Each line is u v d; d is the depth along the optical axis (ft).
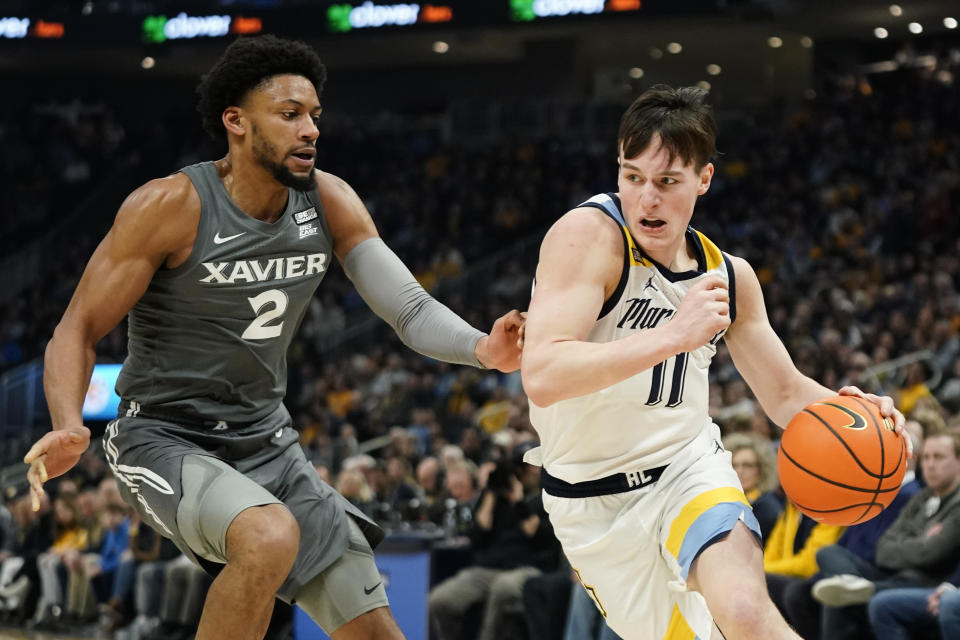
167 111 84.33
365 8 62.85
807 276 51.06
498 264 61.21
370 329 56.70
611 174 68.49
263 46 10.35
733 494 9.61
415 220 70.03
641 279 9.53
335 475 37.50
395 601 23.06
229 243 10.43
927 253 48.73
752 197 63.05
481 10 60.70
